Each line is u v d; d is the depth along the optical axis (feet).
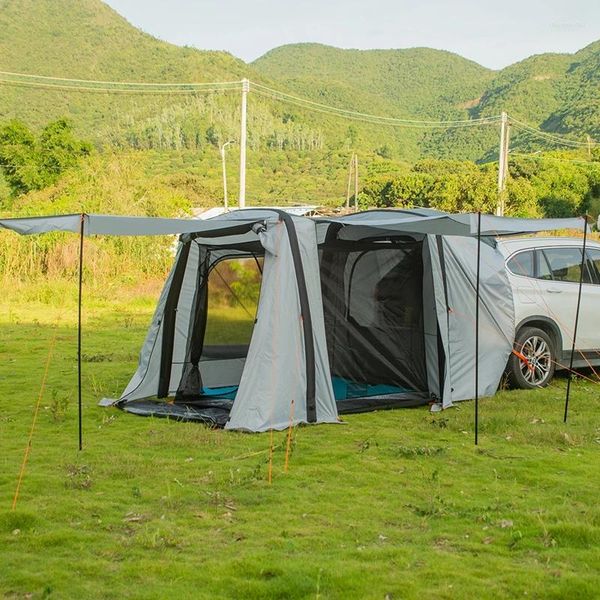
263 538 16.78
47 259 77.41
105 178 95.71
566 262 34.96
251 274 32.45
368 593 14.24
